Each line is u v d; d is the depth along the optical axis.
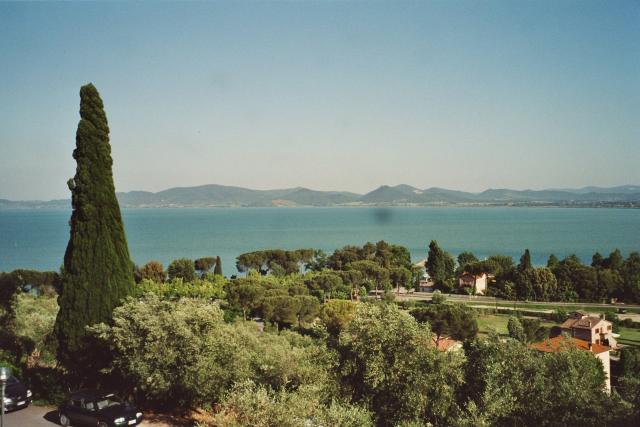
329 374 19.41
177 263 91.75
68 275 25.23
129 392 23.97
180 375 21.61
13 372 26.05
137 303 23.72
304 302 60.19
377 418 18.00
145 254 170.88
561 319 71.25
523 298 93.06
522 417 17.08
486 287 103.44
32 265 135.75
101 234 25.47
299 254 111.94
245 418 17.22
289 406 16.98
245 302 61.56
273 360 22.69
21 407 22.92
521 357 18.80
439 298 83.62
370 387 18.73
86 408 20.48
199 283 82.25
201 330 23.11
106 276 25.19
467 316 50.66
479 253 183.00
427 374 17.81
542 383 17.45
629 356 46.06
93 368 24.70
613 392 16.86
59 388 24.50
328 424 16.11
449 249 197.88
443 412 17.31
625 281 89.81
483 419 15.78
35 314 33.62
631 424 15.18
